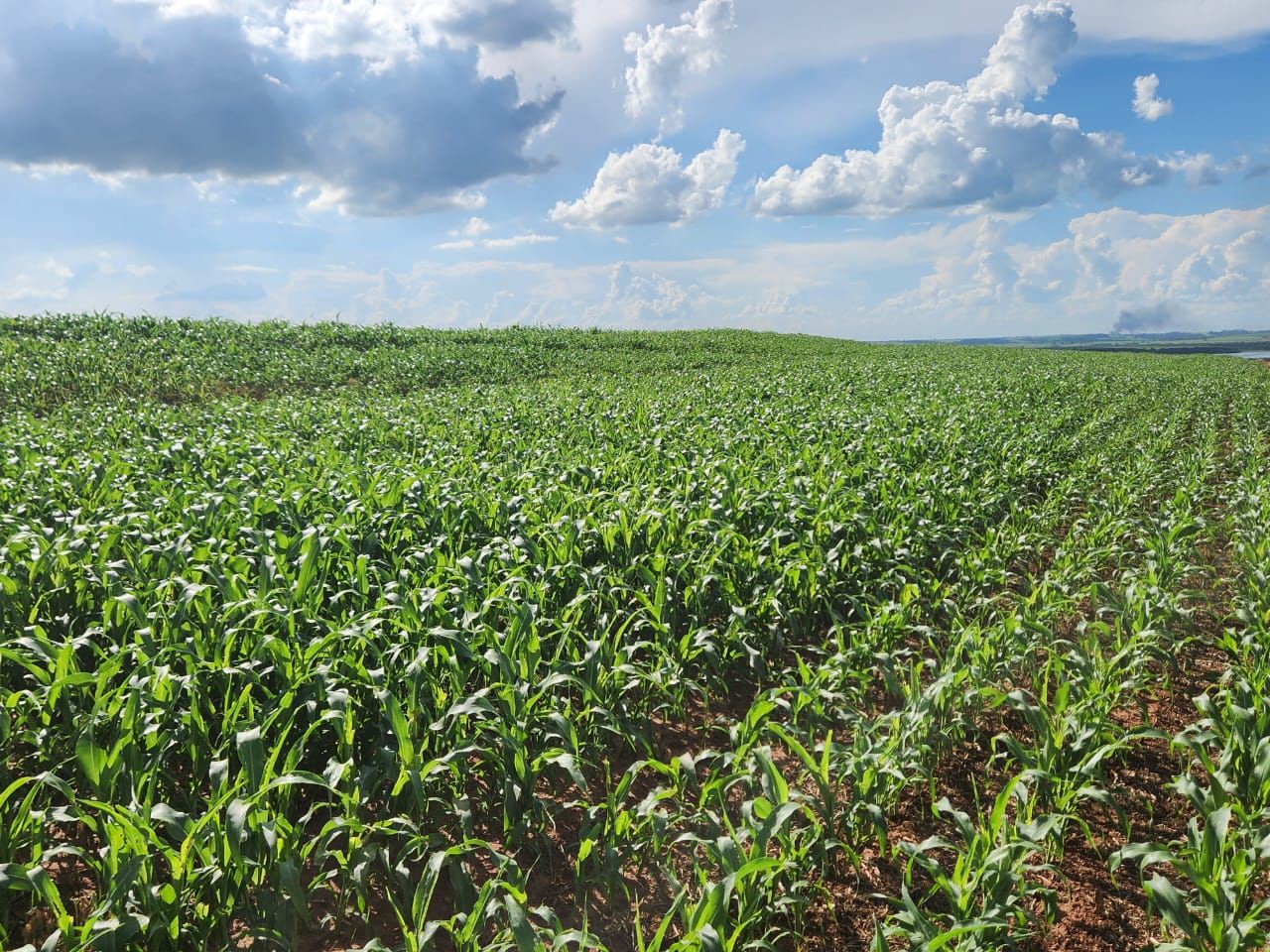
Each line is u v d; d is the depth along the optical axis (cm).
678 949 284
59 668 396
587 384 2139
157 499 763
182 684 389
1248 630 568
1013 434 1334
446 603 537
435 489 773
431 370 2325
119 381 1878
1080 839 404
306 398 1805
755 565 632
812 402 1745
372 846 344
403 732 360
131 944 291
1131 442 1479
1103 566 823
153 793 359
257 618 460
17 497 789
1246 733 402
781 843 342
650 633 572
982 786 444
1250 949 312
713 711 533
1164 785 444
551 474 919
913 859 321
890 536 742
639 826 376
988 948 293
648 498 759
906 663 586
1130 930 341
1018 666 572
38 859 310
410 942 291
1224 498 1042
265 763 371
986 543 773
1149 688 518
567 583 588
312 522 709
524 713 412
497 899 349
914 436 1192
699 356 3075
